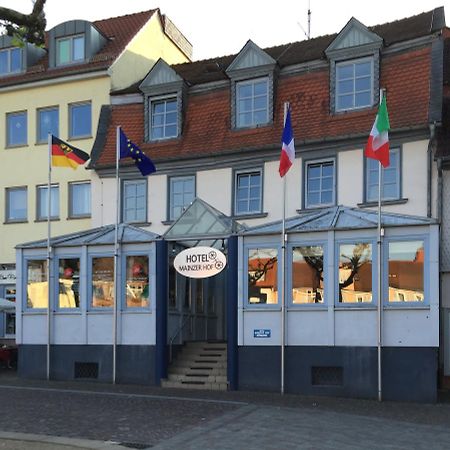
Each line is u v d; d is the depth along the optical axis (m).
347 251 15.56
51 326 18.27
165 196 22.53
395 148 19.28
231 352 16.27
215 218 16.92
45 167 25.66
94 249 18.02
